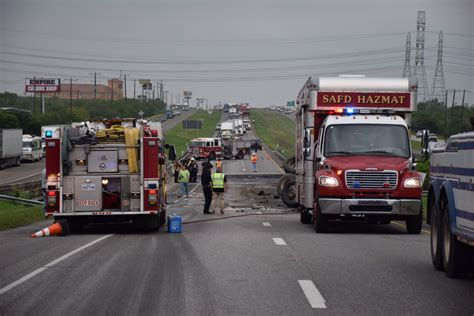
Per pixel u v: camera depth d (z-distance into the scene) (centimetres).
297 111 2961
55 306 1059
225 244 1925
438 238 1409
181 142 14912
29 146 10400
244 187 5684
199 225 2716
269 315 994
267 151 13662
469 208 1221
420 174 2291
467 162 1241
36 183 5906
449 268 1320
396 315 996
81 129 2373
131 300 1099
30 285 1248
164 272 1390
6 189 5078
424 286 1235
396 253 1708
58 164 2341
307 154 2519
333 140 2392
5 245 1959
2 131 8838
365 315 995
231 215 3391
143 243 1984
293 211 3650
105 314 1000
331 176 2255
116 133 2364
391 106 2475
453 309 1037
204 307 1045
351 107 2483
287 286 1227
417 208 2242
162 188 2628
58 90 19825
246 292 1169
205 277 1325
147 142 2359
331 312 1014
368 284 1251
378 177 2239
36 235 2255
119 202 2361
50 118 13362
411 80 2498
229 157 11562
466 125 11769
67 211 2345
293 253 1703
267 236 2167
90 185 2352
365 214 2239
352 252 1725
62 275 1359
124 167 2362
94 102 18488
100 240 2092
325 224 2283
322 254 1683
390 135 2392
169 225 2378
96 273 1381
